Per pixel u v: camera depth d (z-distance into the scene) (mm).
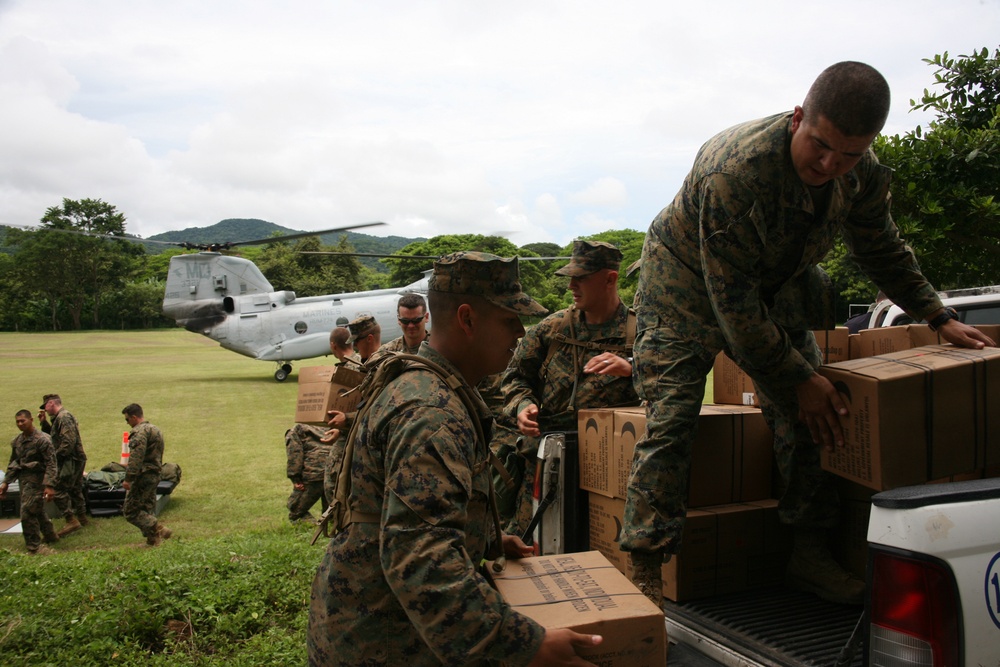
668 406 2498
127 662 4234
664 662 1773
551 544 3164
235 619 4695
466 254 1806
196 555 5832
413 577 1516
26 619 4621
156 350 45750
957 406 2082
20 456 8156
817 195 2432
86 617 4605
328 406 5535
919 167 5871
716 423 2795
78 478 8914
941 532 1562
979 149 5820
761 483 2883
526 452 3965
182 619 4781
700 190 2410
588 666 1575
